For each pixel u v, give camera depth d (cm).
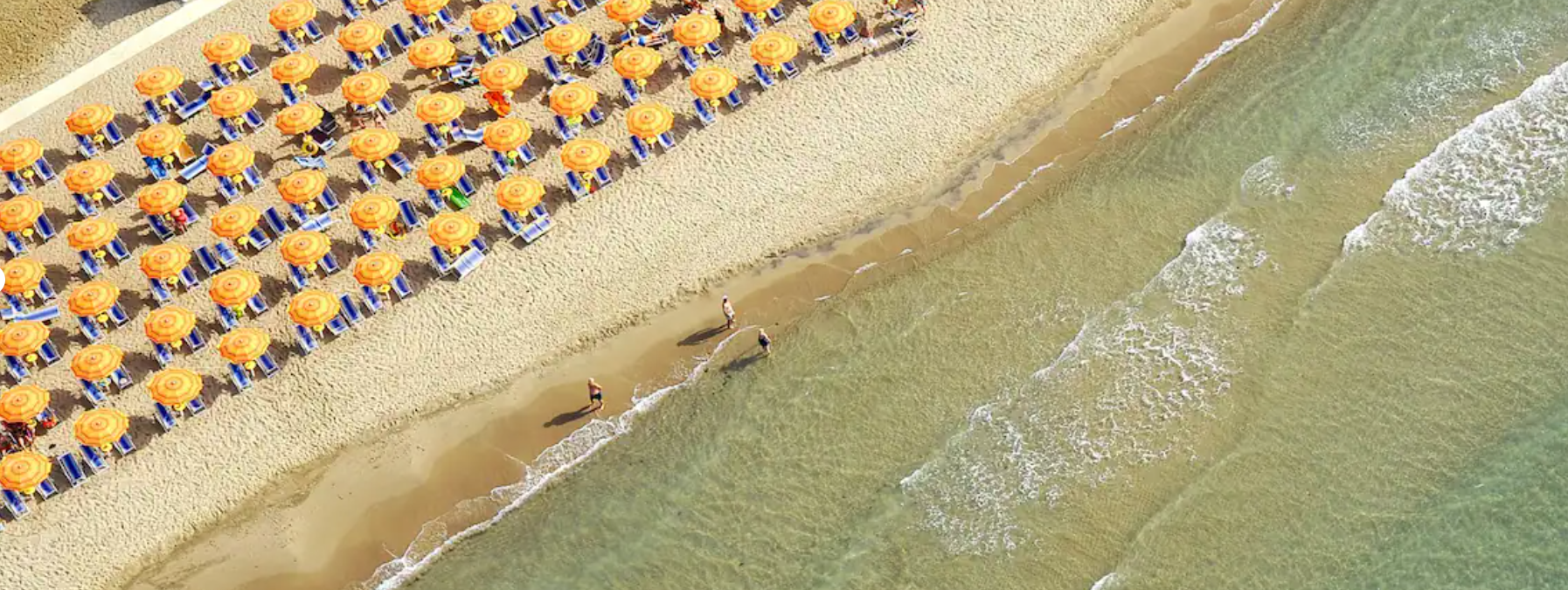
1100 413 3303
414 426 3447
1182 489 3145
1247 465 3172
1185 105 3994
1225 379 3334
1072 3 4253
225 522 3319
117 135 4050
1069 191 3806
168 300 3700
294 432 3444
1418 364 3319
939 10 4253
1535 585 2942
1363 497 3095
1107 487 3170
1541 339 3338
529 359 3541
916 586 3050
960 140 3934
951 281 3622
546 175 3897
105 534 3300
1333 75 4006
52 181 3978
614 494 3294
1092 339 3450
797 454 3312
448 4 4316
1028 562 3061
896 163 3884
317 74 4169
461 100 3962
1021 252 3669
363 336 3600
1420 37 4075
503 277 3700
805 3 4250
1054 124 3975
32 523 3328
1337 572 2988
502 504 3306
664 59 4138
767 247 3728
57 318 3669
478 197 3862
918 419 3344
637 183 3878
